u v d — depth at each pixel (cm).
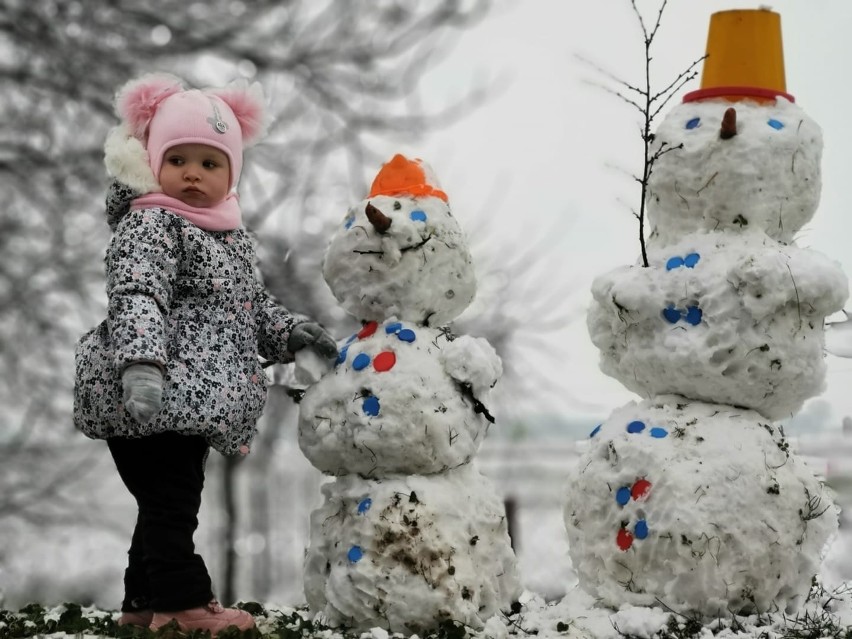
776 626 505
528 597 573
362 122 1182
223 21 1200
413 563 494
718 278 520
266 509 1916
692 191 541
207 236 519
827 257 530
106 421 496
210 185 523
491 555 518
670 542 505
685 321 528
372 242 521
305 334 527
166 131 520
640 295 532
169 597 490
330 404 516
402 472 513
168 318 503
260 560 1917
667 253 541
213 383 498
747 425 525
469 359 513
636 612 508
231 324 515
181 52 1169
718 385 524
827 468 571
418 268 523
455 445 509
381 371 509
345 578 500
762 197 535
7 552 1412
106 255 512
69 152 1160
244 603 595
